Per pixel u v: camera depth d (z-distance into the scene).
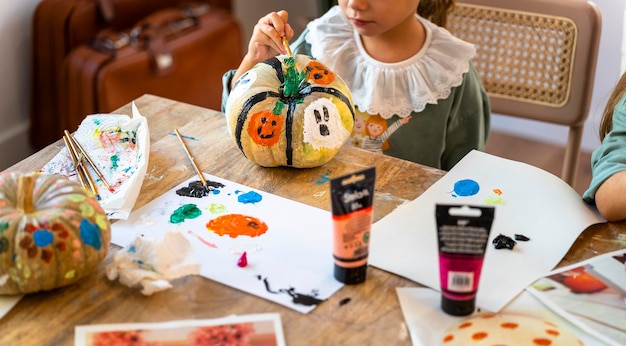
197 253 0.84
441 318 0.76
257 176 0.99
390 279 0.81
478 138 1.26
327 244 0.86
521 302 0.78
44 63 1.93
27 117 2.07
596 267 0.83
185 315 0.75
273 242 0.86
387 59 1.21
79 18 1.88
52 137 2.01
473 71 1.27
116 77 1.87
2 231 0.75
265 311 0.76
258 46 1.14
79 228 0.77
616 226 0.92
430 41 1.22
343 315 0.76
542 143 2.37
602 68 2.18
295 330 0.74
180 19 2.08
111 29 1.96
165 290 0.78
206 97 2.14
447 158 1.28
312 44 1.26
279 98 0.97
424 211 0.92
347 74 1.24
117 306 0.76
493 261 0.84
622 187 0.91
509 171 1.00
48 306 0.76
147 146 0.99
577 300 0.78
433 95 1.21
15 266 0.74
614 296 0.79
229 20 2.17
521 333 0.73
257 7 2.51
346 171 1.00
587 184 2.15
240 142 0.98
